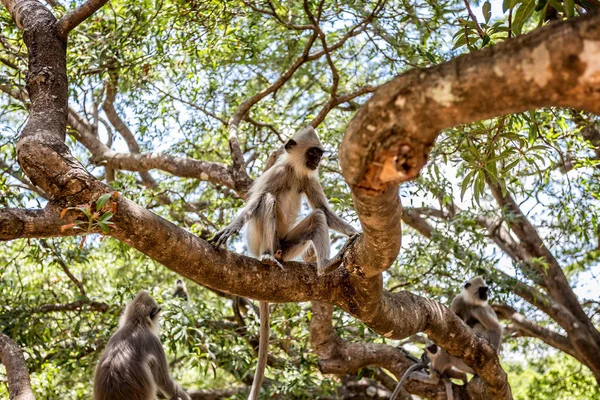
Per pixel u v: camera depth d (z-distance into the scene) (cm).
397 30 774
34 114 446
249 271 444
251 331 885
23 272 978
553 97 224
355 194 308
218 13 752
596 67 210
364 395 978
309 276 464
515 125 570
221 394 993
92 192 379
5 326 818
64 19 509
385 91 251
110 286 1055
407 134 255
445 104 240
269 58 1009
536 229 1248
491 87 229
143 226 393
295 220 593
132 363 673
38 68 479
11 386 606
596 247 1203
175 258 413
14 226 367
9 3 541
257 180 602
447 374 871
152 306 734
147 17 774
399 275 1030
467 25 454
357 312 480
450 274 961
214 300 1106
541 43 216
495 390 648
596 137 973
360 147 267
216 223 952
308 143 588
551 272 1151
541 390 1143
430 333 576
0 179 736
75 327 823
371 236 365
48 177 380
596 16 209
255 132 948
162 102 923
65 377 958
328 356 842
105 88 987
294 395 884
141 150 1109
